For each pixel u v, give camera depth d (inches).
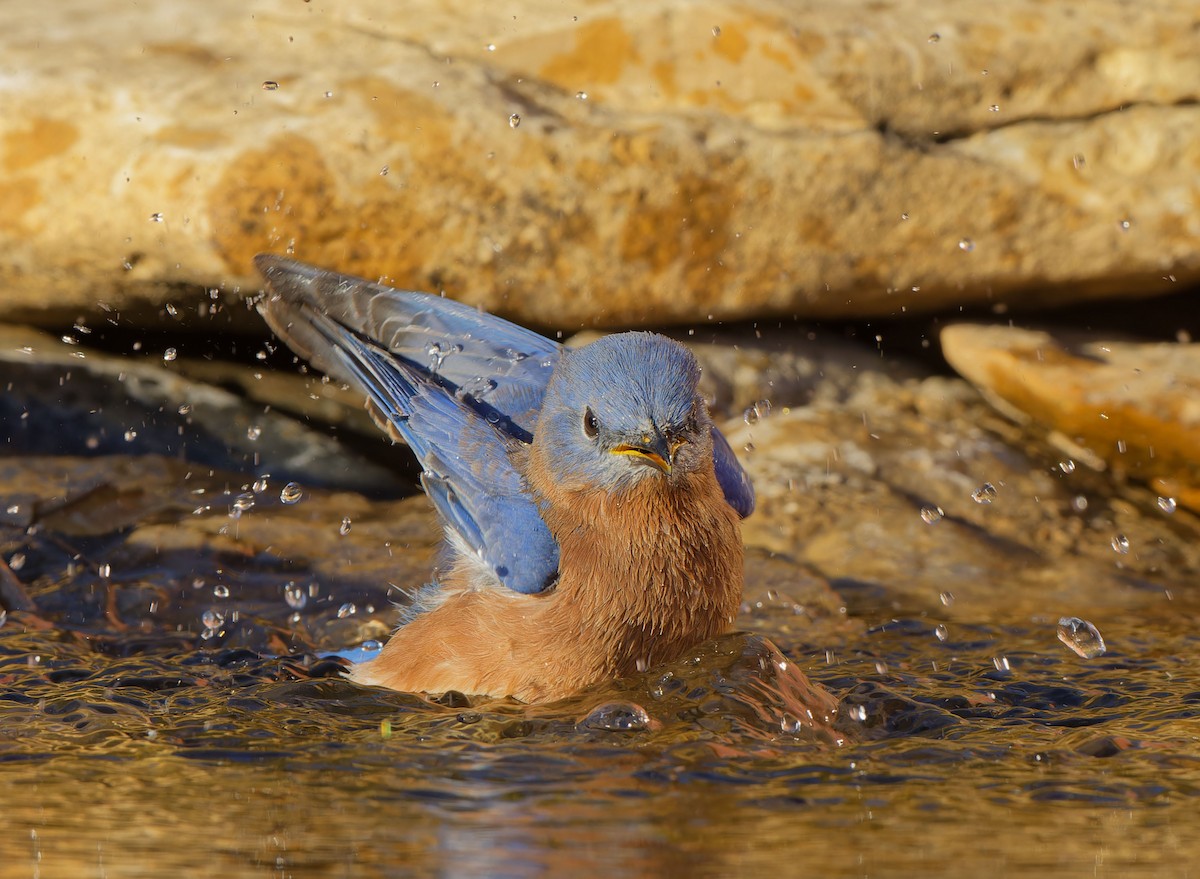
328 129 1130.7
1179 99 1264.8
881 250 1250.0
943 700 791.7
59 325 1267.2
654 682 784.9
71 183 1128.2
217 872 514.6
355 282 945.5
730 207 1213.1
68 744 695.1
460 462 860.6
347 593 1017.5
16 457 1183.6
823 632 958.4
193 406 1250.0
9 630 928.9
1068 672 860.0
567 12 1246.9
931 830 568.4
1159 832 566.9
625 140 1183.6
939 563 1091.9
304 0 1279.5
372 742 703.7
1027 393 1238.3
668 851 539.2
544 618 792.3
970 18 1273.4
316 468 1226.0
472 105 1168.8
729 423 1268.5
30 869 517.0
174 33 1242.0
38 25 1246.3
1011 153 1251.8
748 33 1231.5
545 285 1205.1
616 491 781.3
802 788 627.2
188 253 1123.9
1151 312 1360.7
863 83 1232.2
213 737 709.3
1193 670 864.9
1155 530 1168.2
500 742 703.1
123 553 1056.2
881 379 1347.2
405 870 516.1
